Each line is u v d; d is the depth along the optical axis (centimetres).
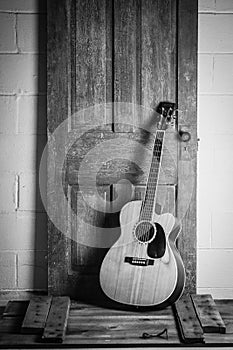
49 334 307
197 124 366
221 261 373
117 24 355
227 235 372
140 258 344
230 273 374
